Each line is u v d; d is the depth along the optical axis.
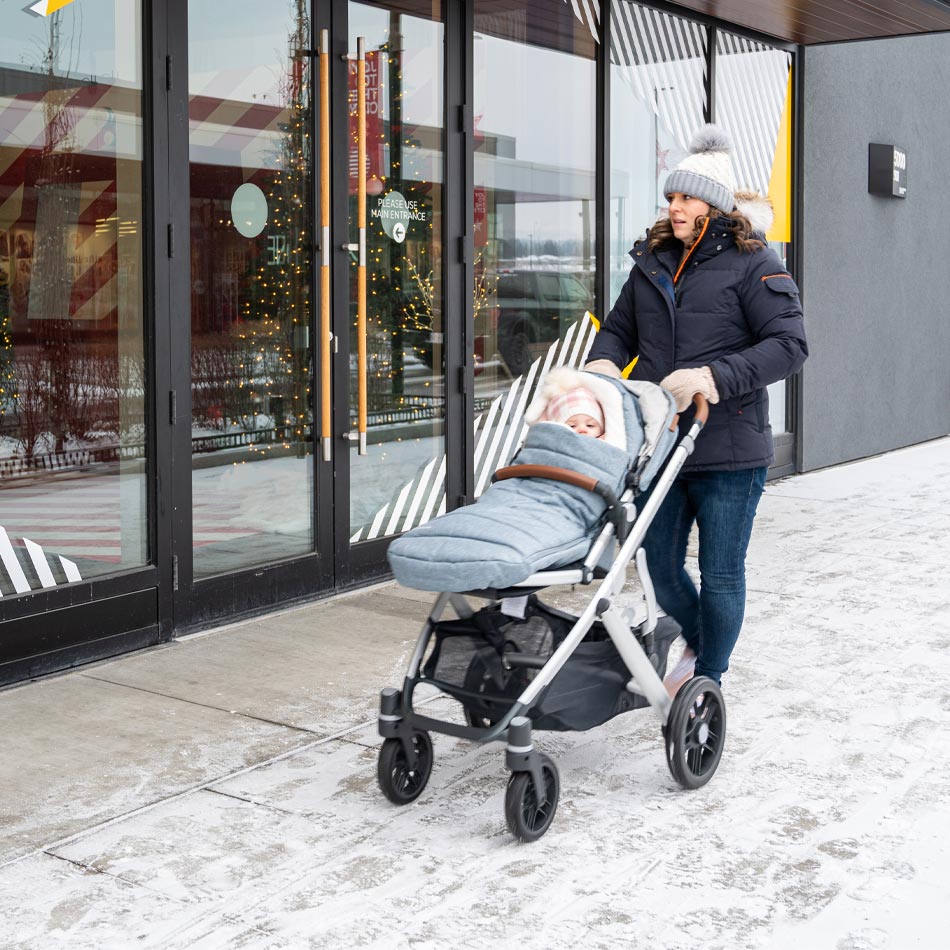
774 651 5.20
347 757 4.01
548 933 2.91
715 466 3.94
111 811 3.58
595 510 3.52
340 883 3.15
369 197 6.14
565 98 7.44
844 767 3.94
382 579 6.38
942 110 12.41
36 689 4.65
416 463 6.55
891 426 11.82
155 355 5.09
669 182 3.99
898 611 5.86
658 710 3.68
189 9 5.16
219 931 2.91
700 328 3.98
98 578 4.96
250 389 5.59
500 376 7.09
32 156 4.65
